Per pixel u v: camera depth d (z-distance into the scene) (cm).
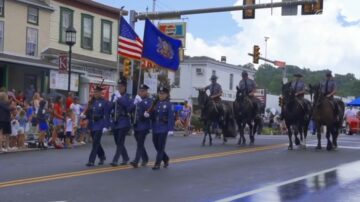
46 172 1325
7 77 3045
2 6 3073
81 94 3512
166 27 3906
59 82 3278
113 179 1223
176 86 6209
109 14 3938
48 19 3403
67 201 967
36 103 2130
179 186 1138
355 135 3503
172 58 1981
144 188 1110
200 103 2209
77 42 3634
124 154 1477
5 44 3092
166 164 1441
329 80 2005
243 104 2177
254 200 990
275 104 7375
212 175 1298
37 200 973
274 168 1434
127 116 1441
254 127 2284
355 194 1058
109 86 3684
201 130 3584
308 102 2069
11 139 1942
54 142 2042
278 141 2433
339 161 1606
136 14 2905
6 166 1442
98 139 1448
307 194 1054
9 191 1059
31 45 3275
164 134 1390
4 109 1816
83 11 3691
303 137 2356
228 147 2059
